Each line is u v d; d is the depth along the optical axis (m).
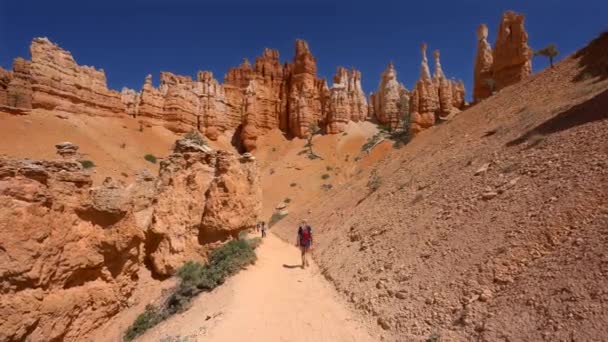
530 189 11.38
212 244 20.64
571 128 14.40
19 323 11.32
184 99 86.12
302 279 16.50
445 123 37.91
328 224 28.75
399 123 91.69
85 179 14.55
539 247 8.79
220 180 21.11
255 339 10.73
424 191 18.45
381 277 12.58
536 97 26.17
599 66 23.42
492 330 7.47
